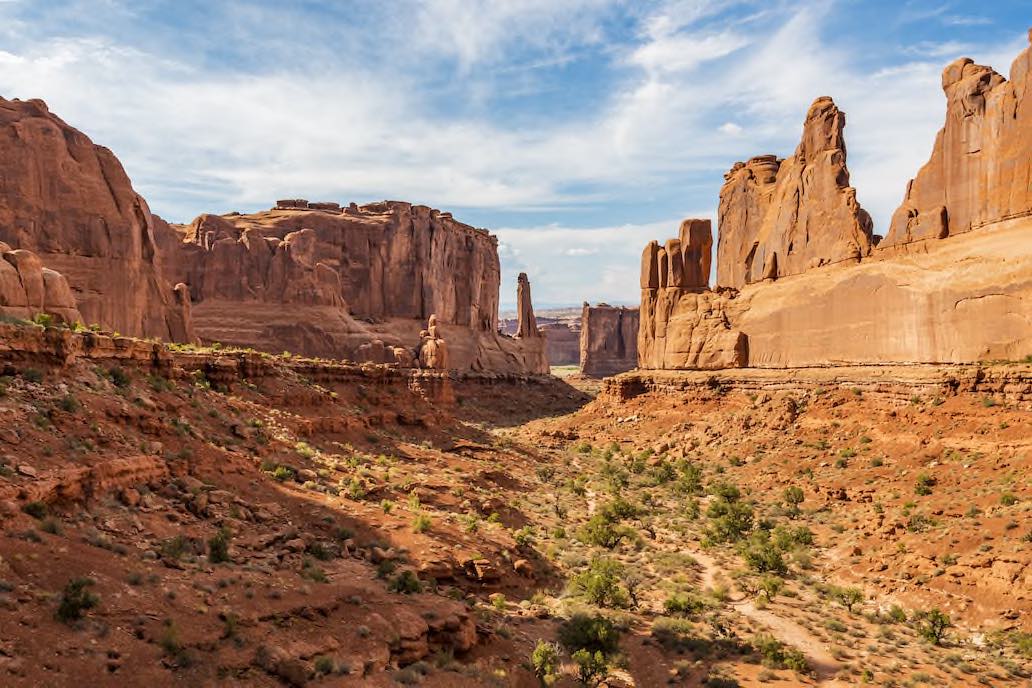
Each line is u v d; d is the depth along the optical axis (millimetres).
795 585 36469
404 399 68375
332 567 22688
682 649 26344
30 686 11492
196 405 33688
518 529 39500
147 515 20734
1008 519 36000
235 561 20234
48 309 31312
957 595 32125
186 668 13656
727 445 68438
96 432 22641
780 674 24453
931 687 23609
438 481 40812
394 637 18062
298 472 32250
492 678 18219
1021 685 24250
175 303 61875
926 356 58875
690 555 41500
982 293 54344
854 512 46531
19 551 15289
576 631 23984
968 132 59656
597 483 60312
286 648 15680
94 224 55656
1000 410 49375
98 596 14734
